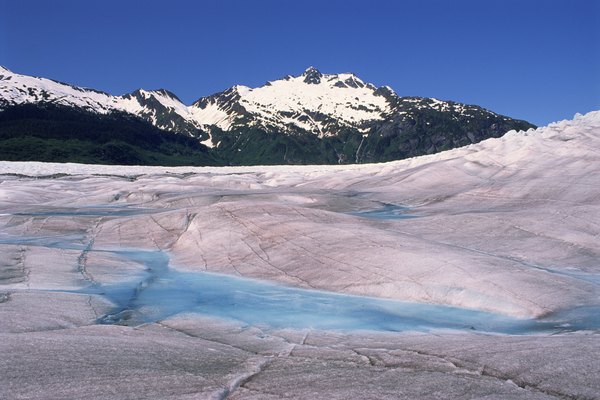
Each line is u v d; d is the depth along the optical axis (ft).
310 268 70.33
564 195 112.78
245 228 90.17
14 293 55.67
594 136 150.41
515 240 80.38
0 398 25.40
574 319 48.60
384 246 71.67
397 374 30.91
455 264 62.34
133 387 27.71
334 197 144.46
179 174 314.76
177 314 53.57
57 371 29.45
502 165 150.30
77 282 66.54
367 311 54.49
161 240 98.02
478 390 27.94
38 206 155.63
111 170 321.73
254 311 55.01
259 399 26.89
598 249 74.18
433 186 148.66
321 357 36.11
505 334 45.47
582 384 28.50
